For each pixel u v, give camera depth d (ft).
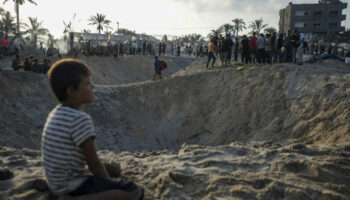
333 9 179.63
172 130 48.88
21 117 43.24
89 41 108.27
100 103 53.47
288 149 13.24
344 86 31.76
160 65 60.95
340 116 27.91
